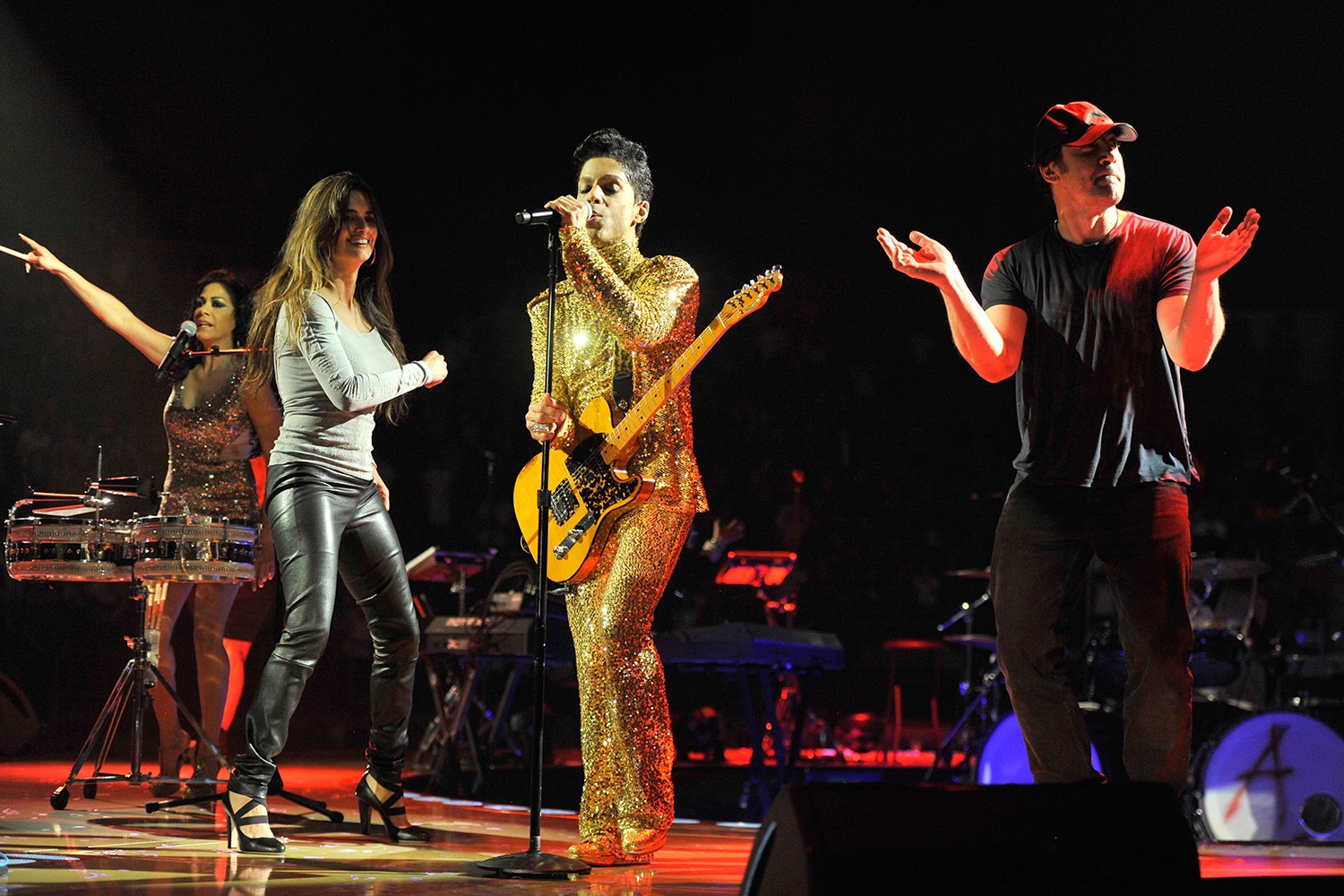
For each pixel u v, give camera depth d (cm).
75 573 495
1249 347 1184
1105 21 1068
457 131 1140
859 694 994
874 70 1112
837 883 204
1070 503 330
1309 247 1127
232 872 343
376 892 313
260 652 908
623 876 350
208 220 1156
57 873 335
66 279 550
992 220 1144
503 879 340
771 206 1173
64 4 1059
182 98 1110
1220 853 482
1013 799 218
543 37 1109
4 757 764
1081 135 325
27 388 1176
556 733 869
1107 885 215
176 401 541
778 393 1312
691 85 1128
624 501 375
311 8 1081
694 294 390
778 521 1191
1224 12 1051
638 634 378
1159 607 323
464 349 1262
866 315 1318
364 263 445
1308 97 1067
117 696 489
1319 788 591
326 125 1134
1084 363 328
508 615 653
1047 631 331
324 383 404
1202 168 1098
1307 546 880
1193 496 779
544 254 1195
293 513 408
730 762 889
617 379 394
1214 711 684
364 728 992
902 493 1261
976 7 1077
